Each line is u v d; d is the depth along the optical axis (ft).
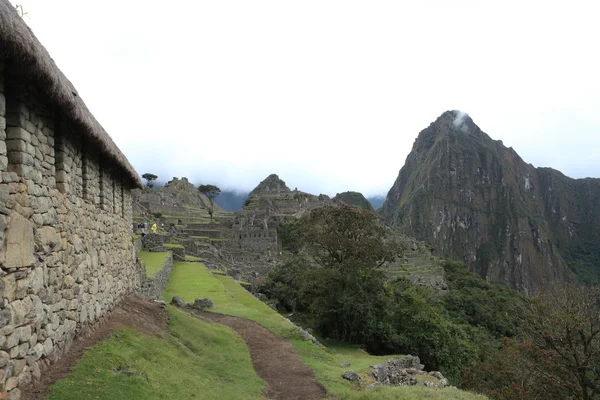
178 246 134.31
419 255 329.52
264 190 446.60
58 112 23.43
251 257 195.52
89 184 29.73
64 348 23.30
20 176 18.37
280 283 128.67
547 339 69.00
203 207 342.03
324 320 97.91
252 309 68.69
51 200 21.94
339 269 98.84
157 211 227.81
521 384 70.18
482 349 124.98
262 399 34.04
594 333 63.46
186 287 85.92
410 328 92.89
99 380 21.83
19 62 16.66
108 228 35.47
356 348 87.61
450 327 115.34
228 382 35.60
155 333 37.19
